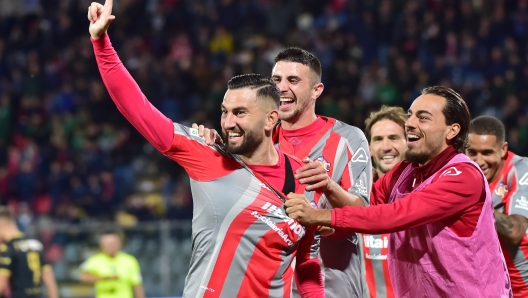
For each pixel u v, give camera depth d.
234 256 12.03
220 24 54.22
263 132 12.13
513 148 43.59
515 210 16.05
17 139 48.09
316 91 15.12
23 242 26.27
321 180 12.21
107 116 48.69
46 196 43.75
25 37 54.22
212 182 12.08
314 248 13.72
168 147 11.95
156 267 31.52
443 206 12.20
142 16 54.88
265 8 54.94
